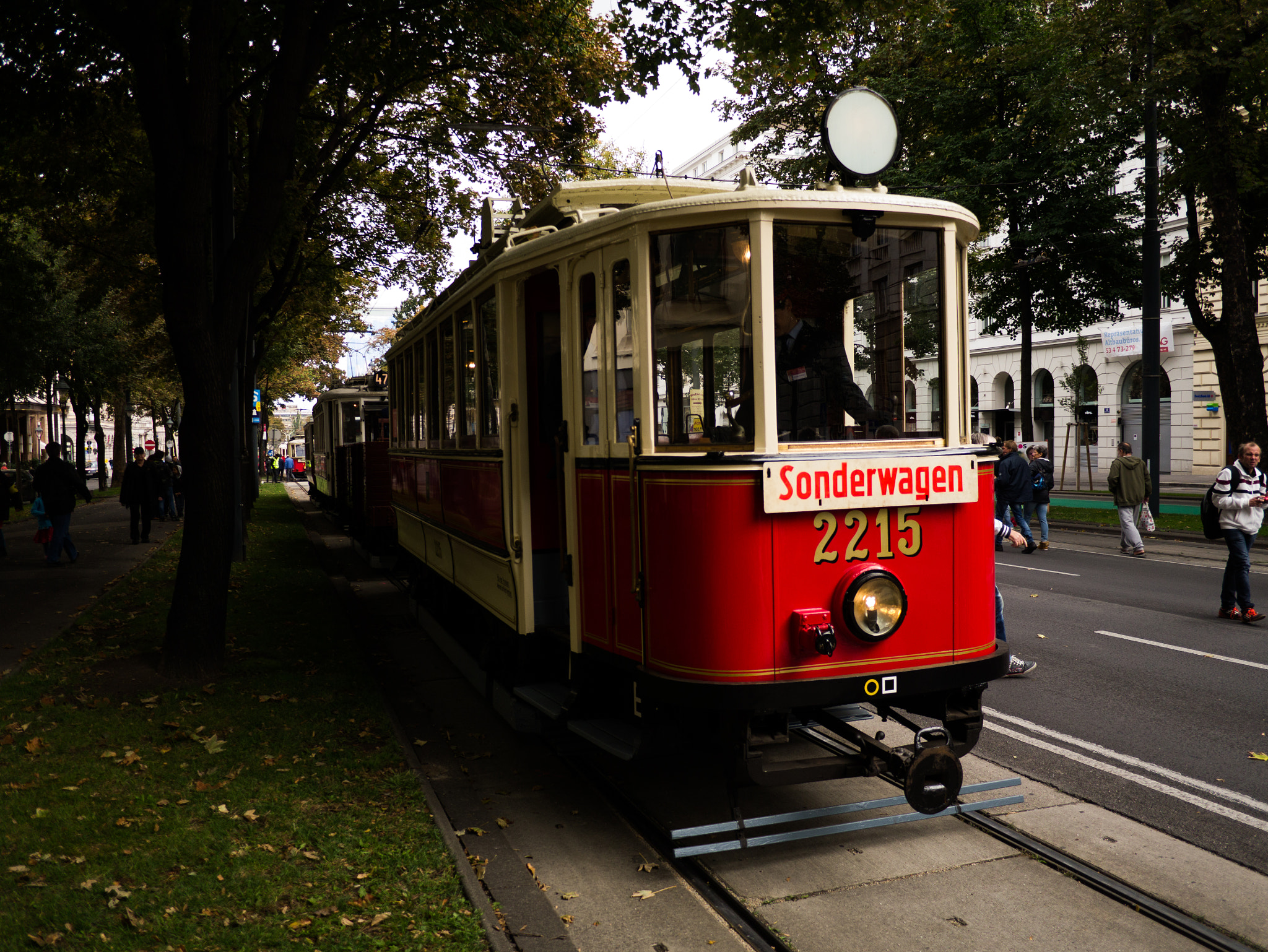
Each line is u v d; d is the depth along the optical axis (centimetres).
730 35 1011
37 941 353
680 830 437
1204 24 1543
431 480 870
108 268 1880
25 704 681
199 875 409
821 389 443
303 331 2950
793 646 423
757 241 432
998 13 1950
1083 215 2041
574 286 520
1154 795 516
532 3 1276
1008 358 3847
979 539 464
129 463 1739
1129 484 1486
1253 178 1661
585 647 523
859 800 520
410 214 1925
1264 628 927
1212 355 3006
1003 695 713
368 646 948
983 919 390
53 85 1020
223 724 634
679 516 433
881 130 477
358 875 408
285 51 766
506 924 379
